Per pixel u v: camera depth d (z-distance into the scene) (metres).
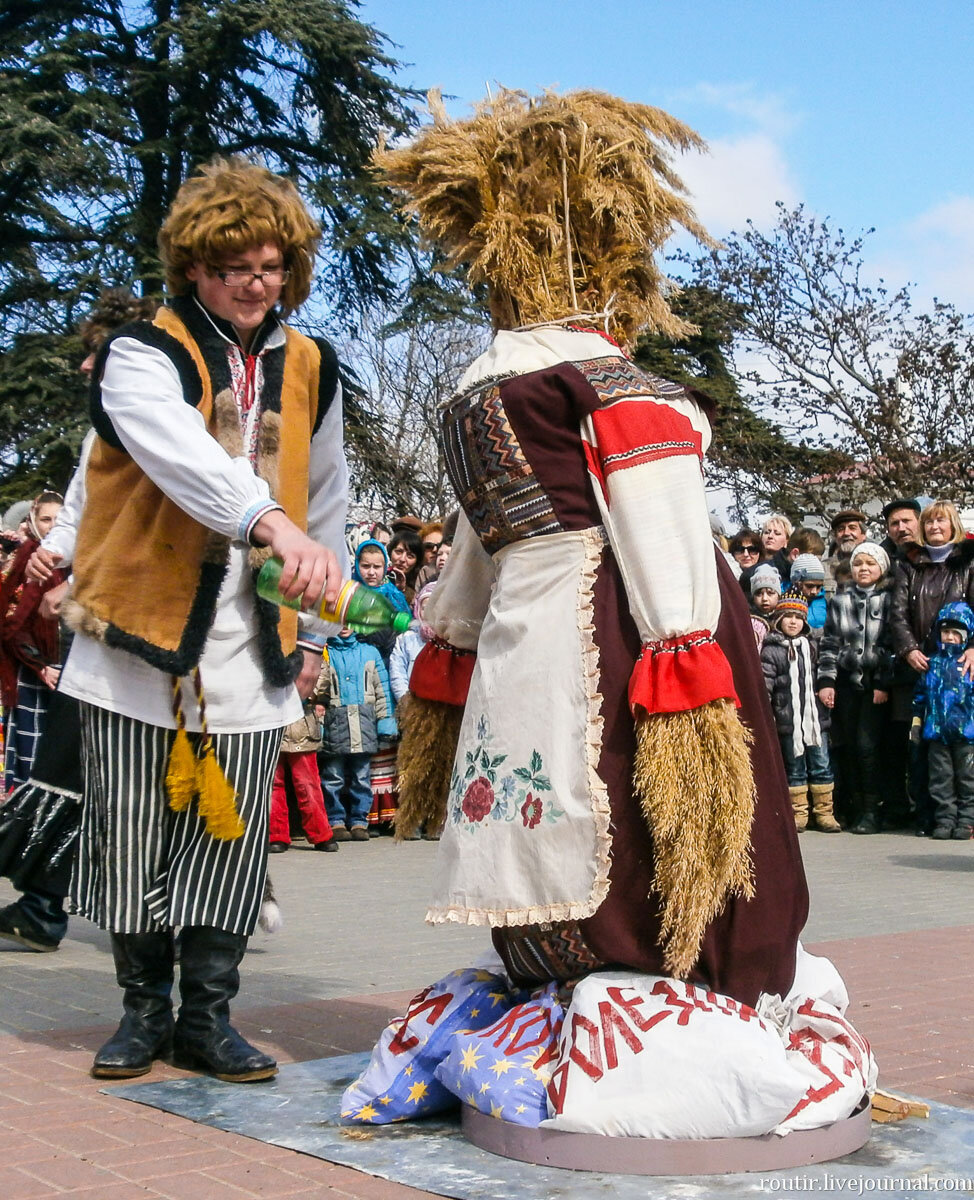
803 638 10.33
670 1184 2.59
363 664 9.80
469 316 22.81
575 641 2.87
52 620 5.73
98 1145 2.90
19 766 5.94
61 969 5.01
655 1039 2.70
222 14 23.50
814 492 22.06
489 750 2.95
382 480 25.16
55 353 22.92
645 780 2.74
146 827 3.41
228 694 3.37
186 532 3.28
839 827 10.48
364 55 24.42
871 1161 2.74
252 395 3.41
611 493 2.88
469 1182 2.62
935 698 9.69
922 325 21.02
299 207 3.38
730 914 2.86
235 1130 2.99
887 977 4.85
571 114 3.22
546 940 2.91
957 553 9.78
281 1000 4.40
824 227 21.09
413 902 6.80
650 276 3.39
